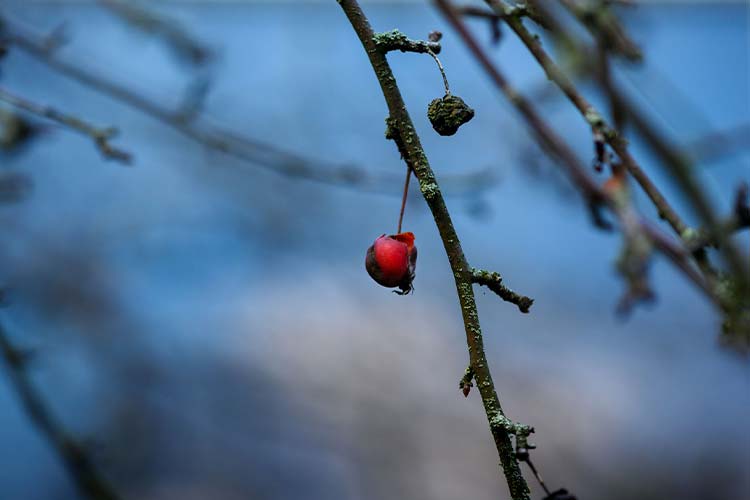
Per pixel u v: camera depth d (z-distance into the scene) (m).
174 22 4.99
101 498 4.30
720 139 3.12
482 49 3.33
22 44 4.68
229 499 8.00
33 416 4.33
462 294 2.16
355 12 2.29
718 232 2.40
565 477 8.19
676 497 8.23
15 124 4.40
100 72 5.03
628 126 2.64
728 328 2.42
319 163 5.25
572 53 2.78
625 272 2.68
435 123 2.28
